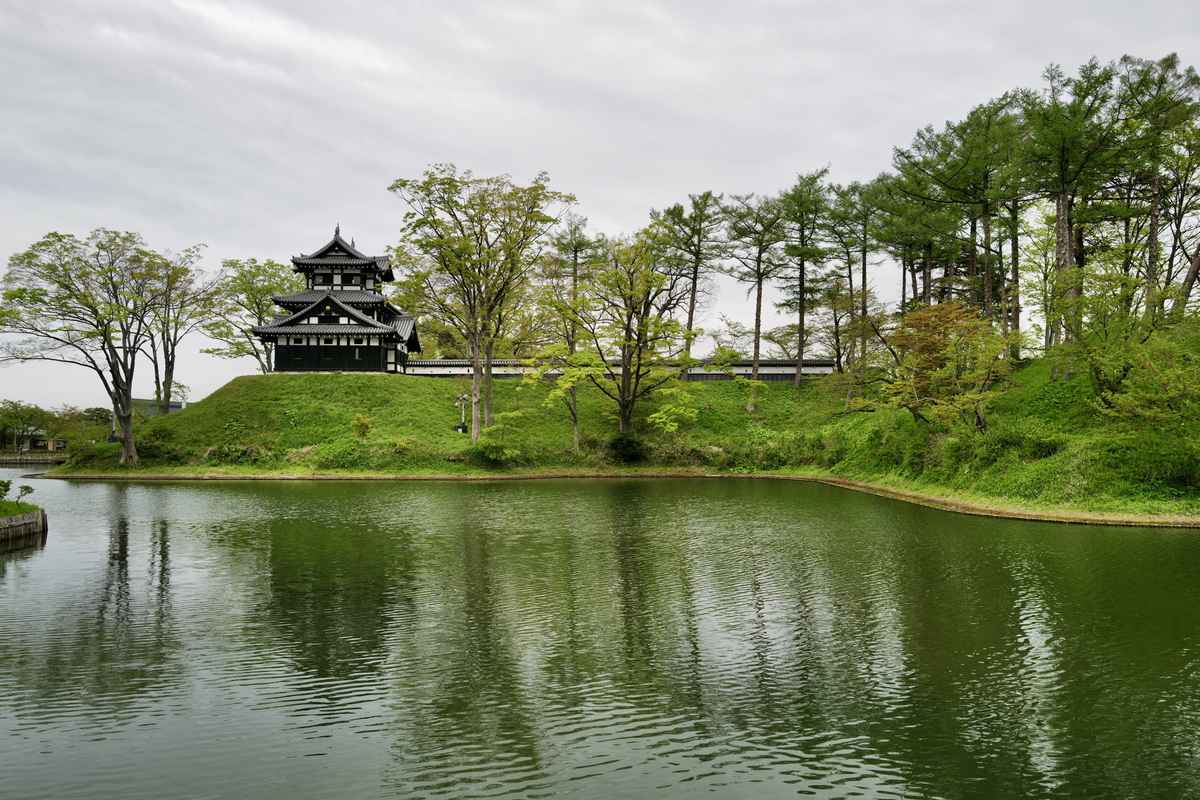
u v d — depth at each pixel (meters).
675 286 60.84
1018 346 41.62
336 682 12.77
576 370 54.28
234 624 16.02
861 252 63.88
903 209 53.34
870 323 45.56
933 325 39.88
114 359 53.84
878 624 15.88
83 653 14.22
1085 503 29.98
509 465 53.91
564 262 63.53
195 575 20.48
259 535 26.81
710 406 65.44
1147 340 32.84
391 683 12.73
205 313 63.56
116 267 52.62
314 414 60.09
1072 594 18.05
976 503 33.47
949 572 20.61
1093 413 36.84
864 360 47.50
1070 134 37.81
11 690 12.45
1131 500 29.39
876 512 32.97
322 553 23.48
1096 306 34.31
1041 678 12.81
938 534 26.75
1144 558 21.95
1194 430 30.73
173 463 54.75
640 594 18.45
